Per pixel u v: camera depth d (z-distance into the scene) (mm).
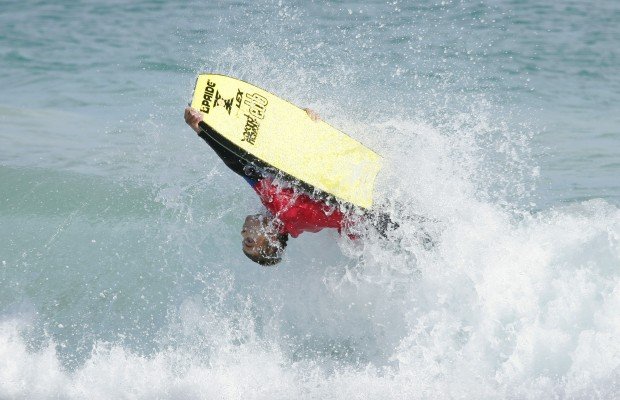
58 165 32375
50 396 19719
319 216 20156
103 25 61344
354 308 21891
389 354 21031
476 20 59219
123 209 28281
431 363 20125
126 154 34156
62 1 71312
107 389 19906
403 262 21531
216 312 22547
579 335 19688
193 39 55281
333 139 21281
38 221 27625
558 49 51781
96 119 39812
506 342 20031
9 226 27328
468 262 21234
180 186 29750
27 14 66062
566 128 37375
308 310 22234
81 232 26969
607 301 20062
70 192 29453
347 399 19391
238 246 25578
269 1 64688
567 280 20734
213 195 28953
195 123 19938
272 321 22172
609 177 31125
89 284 24266
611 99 42219
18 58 53062
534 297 20609
